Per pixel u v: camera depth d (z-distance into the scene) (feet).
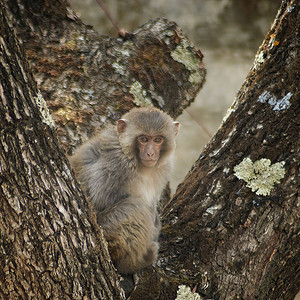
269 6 74.13
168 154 35.53
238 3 74.13
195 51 46.88
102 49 43.68
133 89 42.70
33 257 21.43
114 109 41.42
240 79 74.13
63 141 38.81
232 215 28.89
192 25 73.97
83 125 39.83
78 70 41.98
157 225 34.42
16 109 21.35
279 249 27.99
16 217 20.98
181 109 45.78
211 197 29.99
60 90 40.68
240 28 74.18
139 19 71.92
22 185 21.20
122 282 30.09
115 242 30.83
